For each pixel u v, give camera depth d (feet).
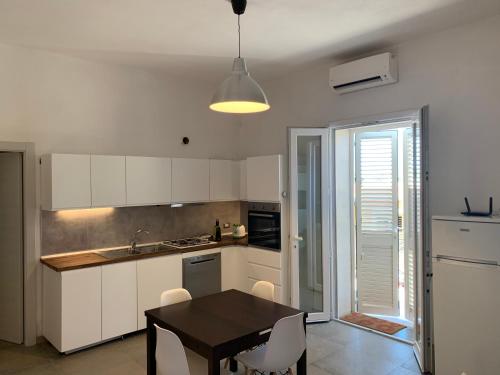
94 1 9.59
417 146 11.98
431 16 10.79
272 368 8.21
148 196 14.38
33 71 13.05
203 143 17.75
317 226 15.08
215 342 7.53
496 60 10.79
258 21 10.96
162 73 16.21
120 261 13.03
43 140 13.25
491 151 10.86
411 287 14.88
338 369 11.17
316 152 15.02
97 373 11.09
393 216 15.42
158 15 10.46
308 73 15.75
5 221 13.34
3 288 13.46
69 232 13.75
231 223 18.67
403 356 12.01
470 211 11.02
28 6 9.83
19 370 11.27
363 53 13.76
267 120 17.66
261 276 15.29
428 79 12.17
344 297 15.79
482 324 9.48
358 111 14.06
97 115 14.48
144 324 13.58
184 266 14.67
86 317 12.30
